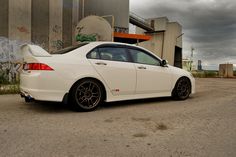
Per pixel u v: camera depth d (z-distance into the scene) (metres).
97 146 2.85
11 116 4.31
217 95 7.43
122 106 5.39
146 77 5.67
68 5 15.05
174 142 3.02
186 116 4.40
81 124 3.80
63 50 5.16
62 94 4.54
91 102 4.88
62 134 3.28
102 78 4.97
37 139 3.07
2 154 2.59
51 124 3.78
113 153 2.65
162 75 5.96
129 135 3.27
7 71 12.38
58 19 14.44
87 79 4.81
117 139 3.11
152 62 5.95
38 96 4.35
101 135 3.26
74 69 4.65
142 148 2.81
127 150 2.74
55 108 5.08
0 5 12.16
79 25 14.79
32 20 13.27
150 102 5.97
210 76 26.17
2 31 12.25
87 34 14.62
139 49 5.80
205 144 2.96
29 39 13.17
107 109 5.04
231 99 6.52
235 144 2.96
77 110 4.76
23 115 4.41
